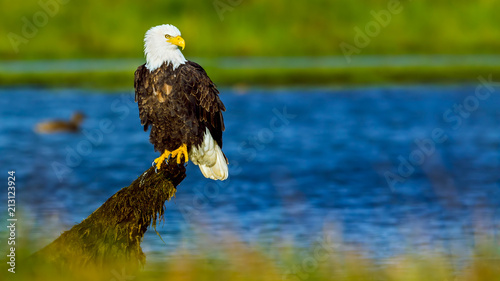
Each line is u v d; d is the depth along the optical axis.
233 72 46.34
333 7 61.25
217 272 9.28
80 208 16.23
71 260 8.55
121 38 59.56
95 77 44.69
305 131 27.72
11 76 44.88
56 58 57.06
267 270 9.41
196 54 57.69
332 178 19.55
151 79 10.38
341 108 33.53
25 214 14.34
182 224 13.65
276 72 46.25
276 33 59.66
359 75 45.25
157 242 12.16
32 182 19.20
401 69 47.59
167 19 60.06
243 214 15.02
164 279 9.34
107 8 61.06
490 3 61.81
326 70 47.34
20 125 29.53
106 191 18.41
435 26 60.59
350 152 23.73
